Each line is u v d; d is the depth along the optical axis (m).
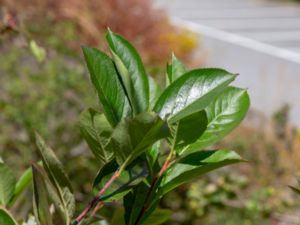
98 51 1.08
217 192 5.12
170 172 1.12
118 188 1.08
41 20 6.40
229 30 18.92
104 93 1.08
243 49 16.34
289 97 9.59
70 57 5.81
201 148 1.12
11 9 6.00
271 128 5.73
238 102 1.15
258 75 13.34
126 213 1.13
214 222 5.14
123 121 0.98
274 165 5.36
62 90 5.06
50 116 4.97
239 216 5.11
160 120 0.96
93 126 1.07
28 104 4.95
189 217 5.18
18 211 3.77
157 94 1.21
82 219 1.08
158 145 1.13
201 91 1.06
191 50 8.58
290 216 5.07
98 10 7.66
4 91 5.05
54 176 1.04
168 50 8.00
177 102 1.06
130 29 7.88
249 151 5.42
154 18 8.14
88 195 4.93
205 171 1.09
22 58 5.25
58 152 4.89
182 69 1.20
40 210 1.00
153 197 1.11
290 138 5.57
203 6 22.22
